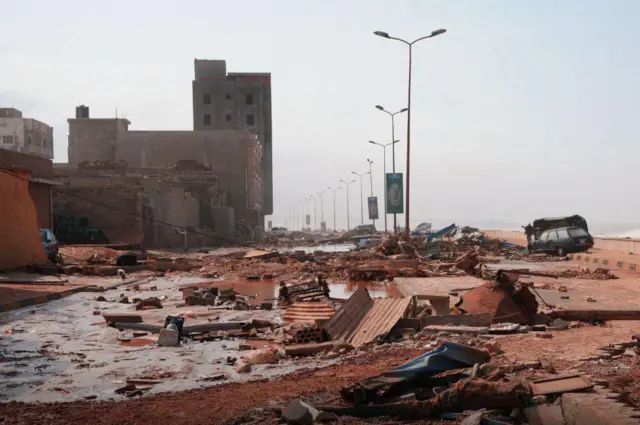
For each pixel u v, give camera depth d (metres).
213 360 11.46
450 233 67.00
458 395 6.75
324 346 12.21
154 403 8.22
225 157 98.56
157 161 98.44
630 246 43.53
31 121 100.56
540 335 12.43
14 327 15.62
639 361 9.52
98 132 99.81
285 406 7.31
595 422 5.72
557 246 44.88
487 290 14.95
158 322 16.22
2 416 7.66
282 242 94.00
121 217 54.88
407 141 49.75
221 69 149.00
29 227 31.78
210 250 59.22
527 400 6.55
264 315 17.53
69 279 29.03
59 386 9.48
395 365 10.17
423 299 15.34
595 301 17.69
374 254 44.38
